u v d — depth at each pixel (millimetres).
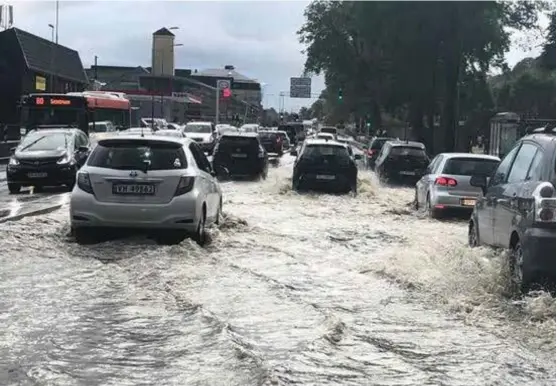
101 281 8016
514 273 7566
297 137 67438
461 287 7793
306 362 5359
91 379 4945
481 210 9484
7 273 8328
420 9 41344
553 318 6480
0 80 58906
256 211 15547
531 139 8328
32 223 11797
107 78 129125
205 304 7070
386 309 7035
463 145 53812
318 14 56062
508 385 4988
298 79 83812
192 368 5180
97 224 10180
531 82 65500
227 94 106812
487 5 40844
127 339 5875
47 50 65500
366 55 53531
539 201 7004
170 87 116875
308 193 20047
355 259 9891
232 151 25375
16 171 18844
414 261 9164
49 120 28812
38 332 6059
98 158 10422
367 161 33156
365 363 5395
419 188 16578
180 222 10188
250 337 5961
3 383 4852
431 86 45719
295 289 7848
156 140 10508
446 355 5621
